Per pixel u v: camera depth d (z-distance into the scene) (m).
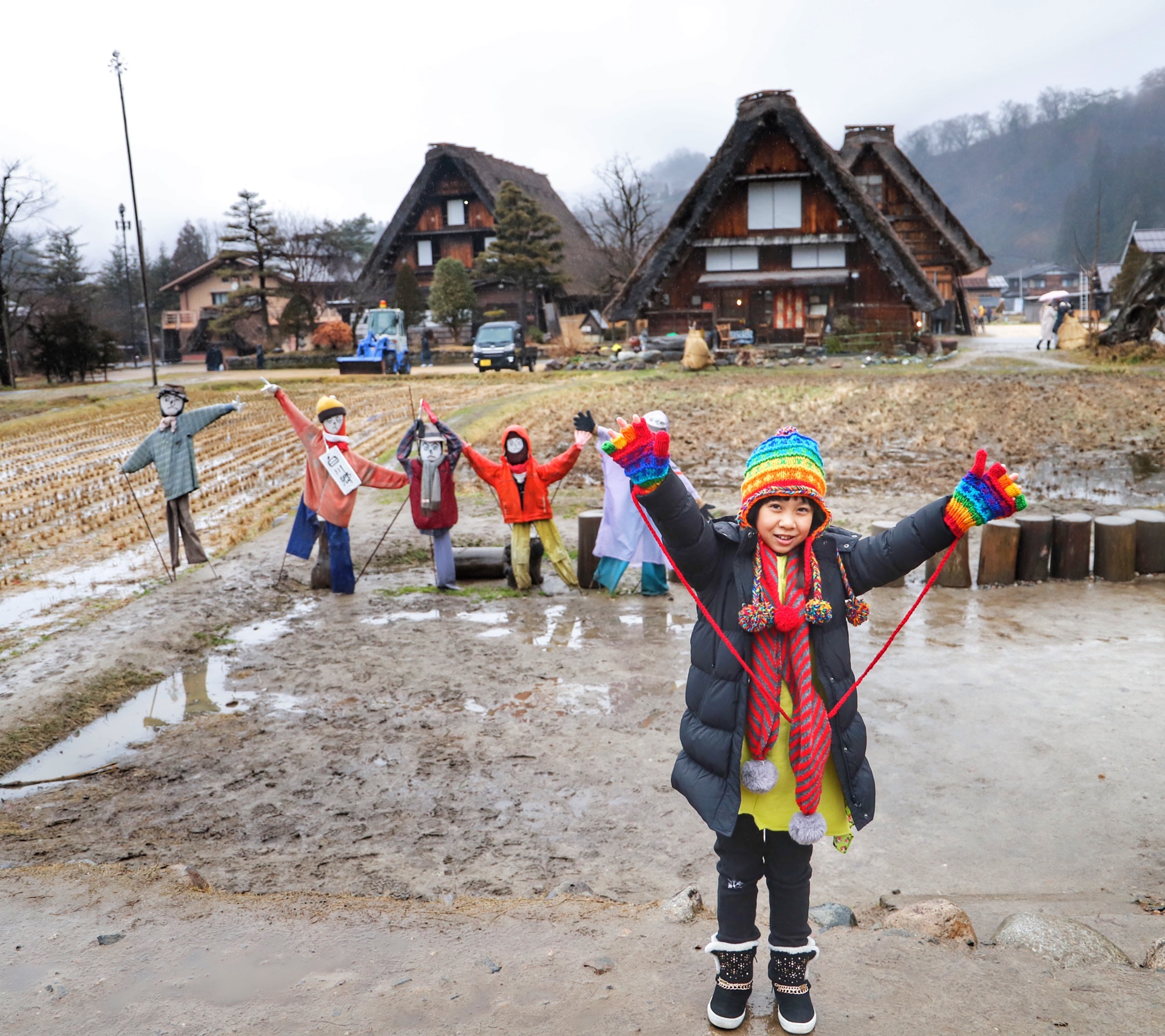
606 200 73.19
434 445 10.21
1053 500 13.27
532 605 9.94
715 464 16.94
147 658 8.15
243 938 3.54
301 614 9.73
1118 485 14.35
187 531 10.66
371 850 5.06
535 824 5.36
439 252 64.38
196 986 3.17
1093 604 9.41
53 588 10.51
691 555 2.82
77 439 24.73
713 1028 2.90
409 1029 2.89
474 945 3.49
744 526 2.92
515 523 10.32
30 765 6.33
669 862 4.91
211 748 6.51
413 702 7.29
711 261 45.41
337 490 10.12
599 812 5.49
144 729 6.89
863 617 2.86
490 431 21.41
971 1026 2.85
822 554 2.87
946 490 14.05
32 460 20.97
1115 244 153.38
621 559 9.81
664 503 2.74
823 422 21.55
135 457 10.55
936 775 5.82
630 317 45.84
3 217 51.97
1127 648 8.04
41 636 8.72
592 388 32.50
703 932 3.61
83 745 6.64
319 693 7.52
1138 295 36.81
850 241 43.34
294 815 5.51
